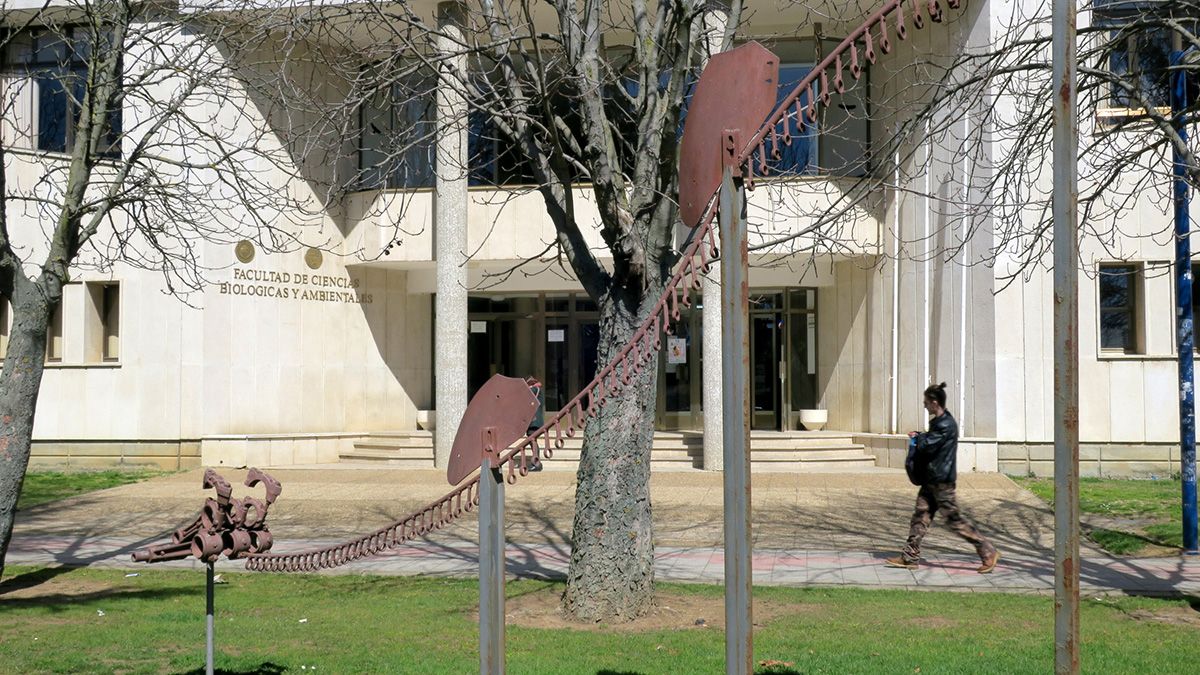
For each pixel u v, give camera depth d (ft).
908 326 71.51
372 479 69.26
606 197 30.32
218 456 74.74
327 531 50.14
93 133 38.27
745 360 12.82
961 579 37.65
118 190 38.78
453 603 34.37
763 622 30.63
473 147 77.25
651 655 26.71
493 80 38.50
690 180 13.56
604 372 14.80
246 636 29.53
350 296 81.87
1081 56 34.83
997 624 30.32
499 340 86.48
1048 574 38.52
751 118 12.82
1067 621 11.75
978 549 39.04
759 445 73.72
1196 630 29.68
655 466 72.95
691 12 30.04
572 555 32.04
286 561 20.59
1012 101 62.49
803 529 49.24
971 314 66.03
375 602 34.63
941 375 68.59
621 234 30.40
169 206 42.29
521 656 26.73
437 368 73.51
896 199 72.13
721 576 38.47
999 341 66.39
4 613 33.09
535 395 15.96
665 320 13.87
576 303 85.51
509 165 77.25
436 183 74.13
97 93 39.06
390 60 33.14
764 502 57.11
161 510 57.67
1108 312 67.82
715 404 69.92
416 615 32.45
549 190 33.35
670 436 76.84
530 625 30.78
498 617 15.65
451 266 72.43
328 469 73.97
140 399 75.05
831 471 69.46
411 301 86.12
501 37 32.89
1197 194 65.46
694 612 32.30
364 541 19.11
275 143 74.64
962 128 64.95
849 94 73.97
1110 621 30.99
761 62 12.79
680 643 28.04
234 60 40.75
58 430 75.72
